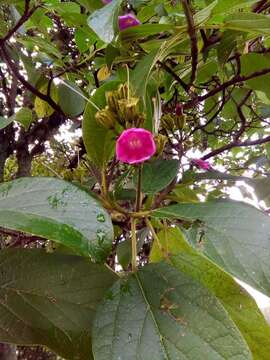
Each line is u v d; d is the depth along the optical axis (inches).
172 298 10.2
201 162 19.9
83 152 25.1
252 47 23.8
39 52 25.8
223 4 14.4
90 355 11.0
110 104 12.8
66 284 11.5
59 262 11.6
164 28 15.5
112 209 12.5
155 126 15.2
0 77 34.9
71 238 9.2
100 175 14.7
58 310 11.2
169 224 14.9
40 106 26.4
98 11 12.5
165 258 12.7
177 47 19.7
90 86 26.4
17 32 23.4
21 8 22.3
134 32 15.7
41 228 9.2
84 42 23.9
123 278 10.9
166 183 13.9
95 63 24.0
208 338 9.6
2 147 33.3
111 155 13.4
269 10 22.1
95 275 11.6
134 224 12.1
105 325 10.0
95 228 9.5
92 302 11.3
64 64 26.0
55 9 20.7
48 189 10.1
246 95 26.9
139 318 10.0
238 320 12.0
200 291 10.2
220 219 11.0
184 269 12.5
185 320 9.8
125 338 9.7
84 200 9.8
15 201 9.9
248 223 10.6
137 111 12.8
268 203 19.3
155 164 14.3
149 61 13.9
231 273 9.9
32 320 11.2
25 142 33.9
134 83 13.7
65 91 23.2
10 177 40.4
